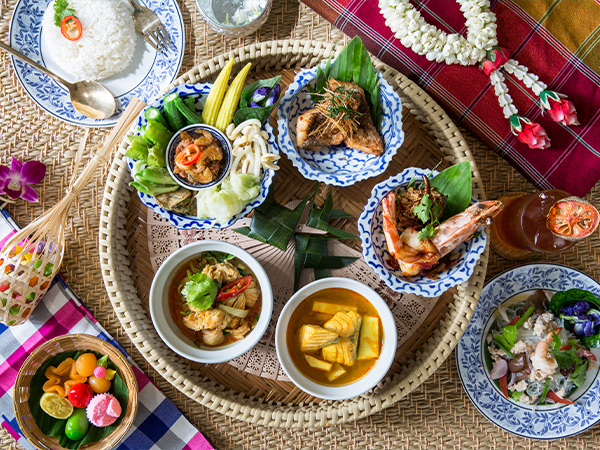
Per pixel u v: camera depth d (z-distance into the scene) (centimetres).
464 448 81
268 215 78
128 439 81
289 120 79
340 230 78
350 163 81
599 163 82
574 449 82
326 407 79
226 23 81
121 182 79
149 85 84
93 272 83
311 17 83
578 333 80
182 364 80
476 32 80
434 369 77
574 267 83
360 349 77
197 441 81
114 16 81
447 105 82
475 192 78
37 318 82
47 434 79
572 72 82
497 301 80
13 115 84
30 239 77
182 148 75
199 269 78
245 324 77
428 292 75
